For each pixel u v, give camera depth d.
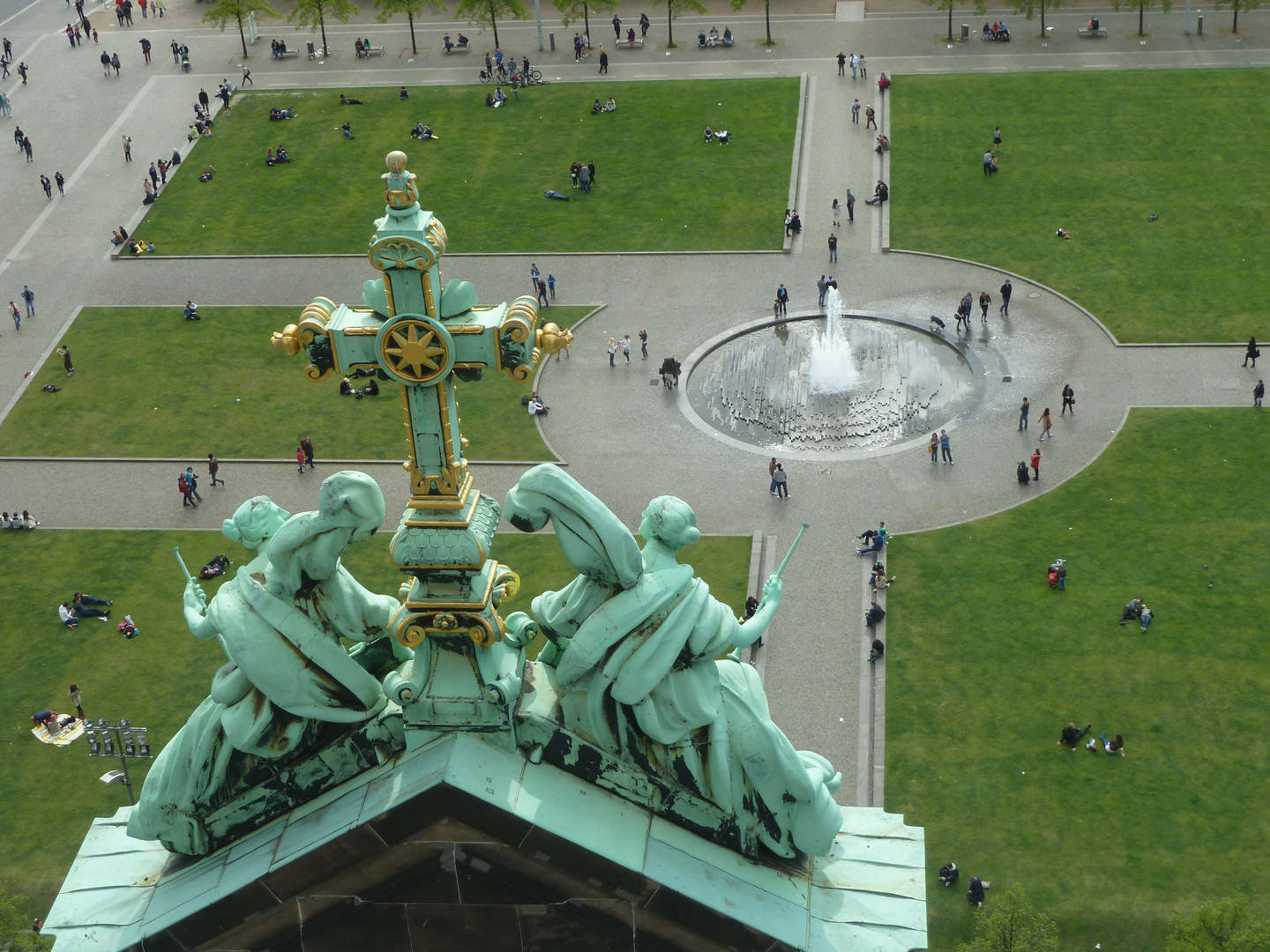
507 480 77.06
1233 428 77.50
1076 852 52.78
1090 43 123.38
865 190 104.12
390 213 11.37
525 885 12.21
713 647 12.90
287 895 12.34
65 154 115.56
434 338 11.45
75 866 14.04
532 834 11.95
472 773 11.98
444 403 11.86
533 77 122.06
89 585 69.88
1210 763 56.31
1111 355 84.69
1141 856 52.50
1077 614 64.50
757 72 122.62
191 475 75.31
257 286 96.75
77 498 76.75
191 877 13.05
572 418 82.06
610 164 109.50
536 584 67.12
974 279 93.56
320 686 12.82
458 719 12.52
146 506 75.94
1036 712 59.19
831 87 119.31
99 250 101.69
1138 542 69.12
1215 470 74.19
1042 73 118.75
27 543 73.19
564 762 12.73
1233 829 53.38
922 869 13.90
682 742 12.84
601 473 77.44
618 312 92.31
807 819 13.36
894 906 13.51
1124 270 92.75
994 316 89.38
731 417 81.69
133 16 140.38
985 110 113.50
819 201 103.31
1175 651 62.03
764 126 113.62
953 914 50.47
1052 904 50.81
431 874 12.21
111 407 84.62
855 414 81.31
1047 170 104.69
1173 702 59.34
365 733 12.91
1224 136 107.19
